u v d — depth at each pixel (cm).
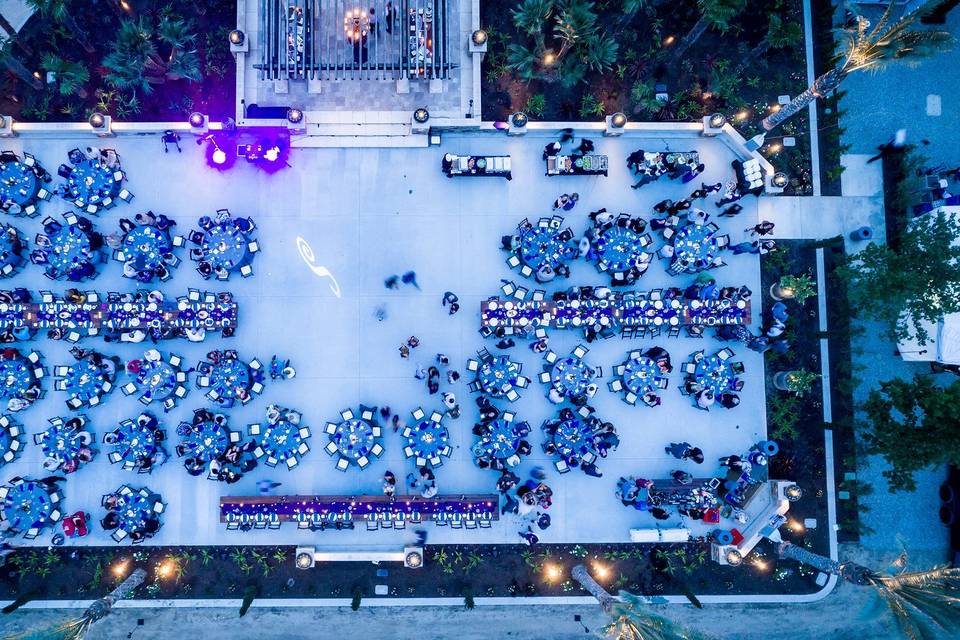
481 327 2541
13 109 2556
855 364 2619
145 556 2525
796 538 2611
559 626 2589
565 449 2495
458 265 2623
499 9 2638
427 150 2623
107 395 2541
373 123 2586
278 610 2562
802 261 2658
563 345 2600
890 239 2684
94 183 2480
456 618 2588
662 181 2645
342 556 2480
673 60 2645
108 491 2534
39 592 2508
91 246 2473
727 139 2622
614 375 2592
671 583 2583
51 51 2583
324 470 2573
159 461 2473
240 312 2580
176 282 2562
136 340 2423
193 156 2591
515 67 2552
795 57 2672
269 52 2489
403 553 2503
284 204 2606
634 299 2491
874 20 2714
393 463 2575
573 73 2397
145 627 2545
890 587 2080
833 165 2683
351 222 2616
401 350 2561
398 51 2541
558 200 2530
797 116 2677
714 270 2639
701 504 2461
